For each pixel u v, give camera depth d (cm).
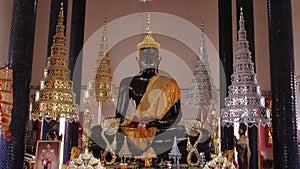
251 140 827
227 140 846
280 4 641
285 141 600
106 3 1120
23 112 539
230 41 877
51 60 557
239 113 571
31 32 564
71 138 842
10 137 522
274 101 622
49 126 848
